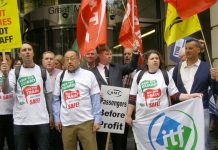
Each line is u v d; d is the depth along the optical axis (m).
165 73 6.14
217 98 8.14
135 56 6.86
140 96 6.16
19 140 6.12
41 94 6.17
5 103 6.78
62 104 6.18
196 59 6.24
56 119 6.24
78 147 6.96
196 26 6.65
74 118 6.07
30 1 13.35
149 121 6.09
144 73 6.21
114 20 12.13
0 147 6.95
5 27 6.48
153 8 13.93
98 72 6.77
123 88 6.66
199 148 5.88
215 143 8.63
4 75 6.08
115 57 12.15
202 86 6.16
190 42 6.20
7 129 6.89
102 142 6.79
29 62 6.18
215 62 10.32
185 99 5.99
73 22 12.26
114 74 6.80
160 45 13.73
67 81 6.16
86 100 6.12
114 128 6.66
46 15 12.57
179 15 6.58
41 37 12.77
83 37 7.15
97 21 6.86
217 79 5.92
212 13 10.38
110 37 12.13
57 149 7.32
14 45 6.46
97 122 6.13
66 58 6.18
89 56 6.80
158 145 6.07
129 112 6.29
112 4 12.08
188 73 6.27
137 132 6.20
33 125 6.09
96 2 6.93
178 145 6.00
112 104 6.65
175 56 8.26
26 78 6.15
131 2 7.67
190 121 5.93
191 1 6.55
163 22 13.67
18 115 6.15
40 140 6.14
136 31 7.64
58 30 12.41
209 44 12.55
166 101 6.07
